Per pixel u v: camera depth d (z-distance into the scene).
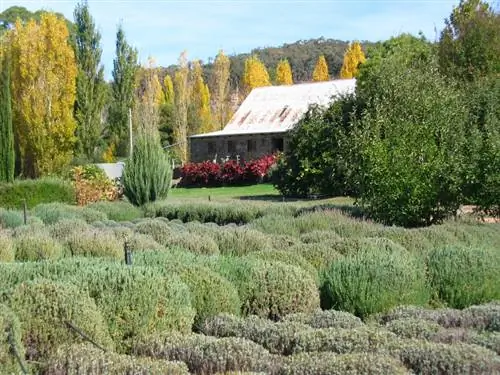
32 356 5.05
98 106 46.44
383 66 24.81
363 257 7.50
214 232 11.23
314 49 106.12
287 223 13.06
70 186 24.94
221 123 63.06
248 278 6.86
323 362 4.37
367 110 16.88
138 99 54.09
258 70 68.25
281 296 6.79
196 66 64.44
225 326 5.67
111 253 9.83
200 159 44.28
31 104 39.50
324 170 26.31
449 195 14.23
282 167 28.31
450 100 15.07
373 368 4.26
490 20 28.48
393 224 13.98
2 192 23.66
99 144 49.25
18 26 40.62
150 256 7.56
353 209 16.02
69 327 5.09
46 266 6.47
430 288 7.76
